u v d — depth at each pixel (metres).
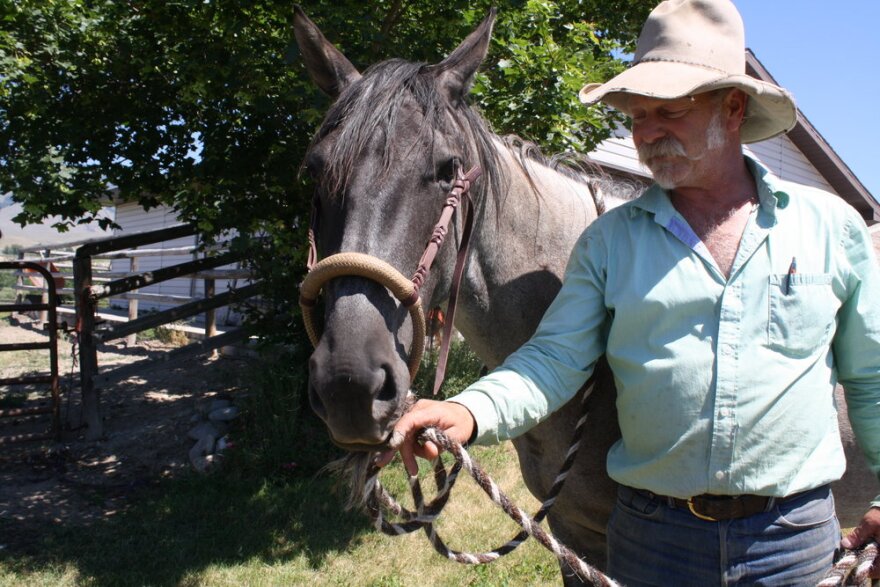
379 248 1.48
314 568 3.78
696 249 1.42
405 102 1.62
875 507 1.49
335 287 1.44
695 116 1.44
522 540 1.57
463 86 1.80
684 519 1.43
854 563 1.38
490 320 1.93
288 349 5.81
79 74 4.71
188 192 4.71
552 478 2.03
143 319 6.15
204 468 5.16
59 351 10.80
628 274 1.49
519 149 2.08
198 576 3.67
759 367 1.36
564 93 3.76
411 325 1.51
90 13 4.71
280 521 4.33
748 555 1.39
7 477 5.18
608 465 1.60
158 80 4.68
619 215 1.58
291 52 3.49
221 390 6.90
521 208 1.95
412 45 3.95
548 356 1.51
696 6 1.51
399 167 1.53
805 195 1.47
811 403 1.39
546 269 1.98
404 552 3.93
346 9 3.68
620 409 1.53
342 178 1.54
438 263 1.64
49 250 14.88
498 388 1.42
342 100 1.67
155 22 4.38
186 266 6.23
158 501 4.66
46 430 6.34
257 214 4.60
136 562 3.84
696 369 1.39
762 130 1.65
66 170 4.48
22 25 4.54
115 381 6.04
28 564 3.79
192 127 4.77
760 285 1.38
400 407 1.38
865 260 1.44
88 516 4.49
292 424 5.15
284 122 4.34
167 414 6.39
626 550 1.54
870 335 1.44
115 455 5.60
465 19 3.94
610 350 1.51
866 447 1.53
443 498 1.50
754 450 1.36
